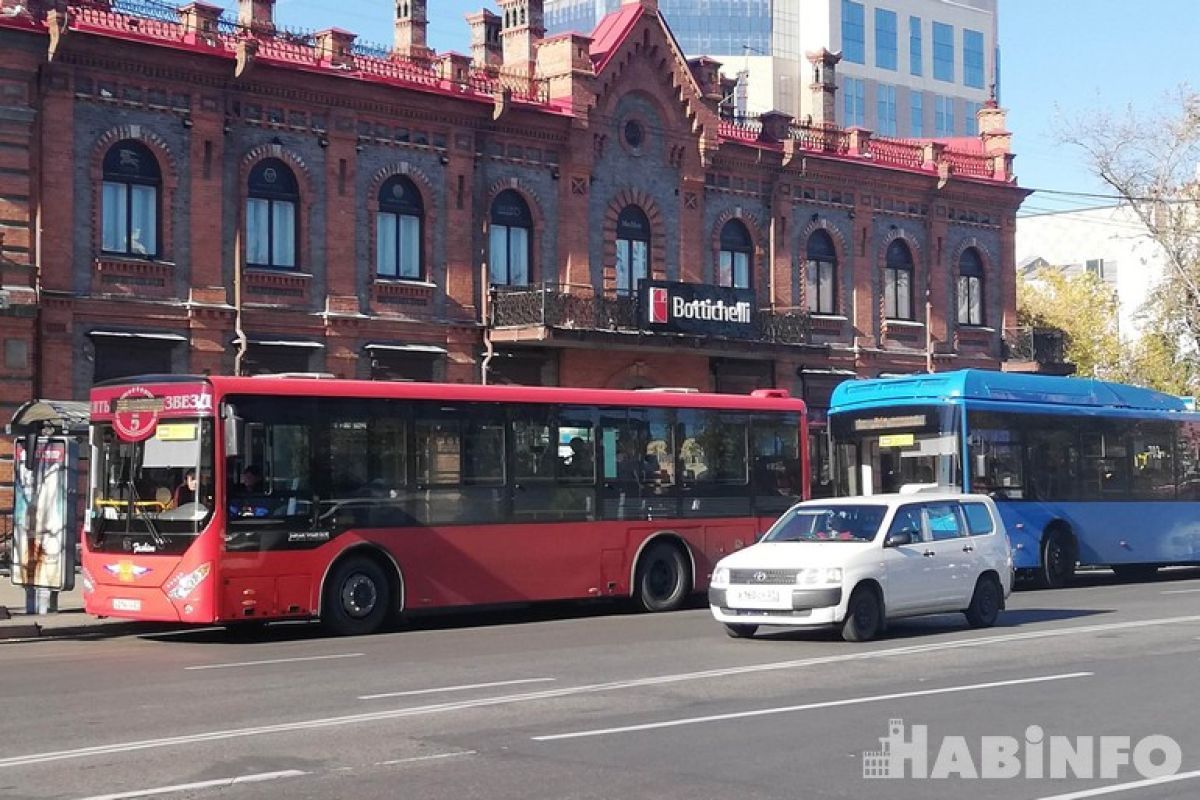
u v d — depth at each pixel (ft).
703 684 47.14
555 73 120.67
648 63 125.49
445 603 70.85
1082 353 189.98
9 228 90.68
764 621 59.93
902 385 92.79
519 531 73.92
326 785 31.76
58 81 93.15
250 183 102.63
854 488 93.56
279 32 105.91
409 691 46.21
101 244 95.30
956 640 59.98
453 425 72.08
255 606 64.39
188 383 64.75
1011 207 154.30
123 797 30.53
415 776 32.71
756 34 379.76
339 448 67.87
